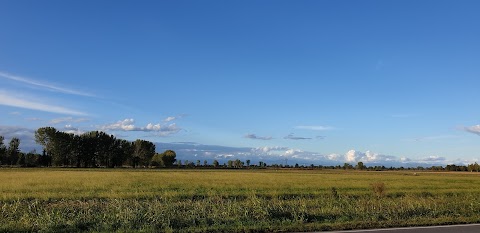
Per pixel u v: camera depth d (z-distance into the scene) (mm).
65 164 143500
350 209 16797
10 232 11562
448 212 17250
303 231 11836
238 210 15516
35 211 16484
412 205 17719
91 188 32938
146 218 13242
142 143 152000
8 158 130125
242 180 49781
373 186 27203
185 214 14422
